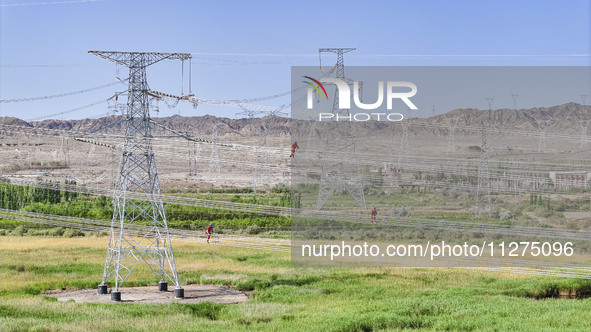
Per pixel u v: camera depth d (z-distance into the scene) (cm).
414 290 6538
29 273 7344
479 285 6862
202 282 7094
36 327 4812
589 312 5478
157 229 6588
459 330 4953
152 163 6406
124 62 6288
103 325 4931
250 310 5534
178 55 6475
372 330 4962
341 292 6469
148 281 7006
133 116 6288
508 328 4947
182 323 5053
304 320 5131
